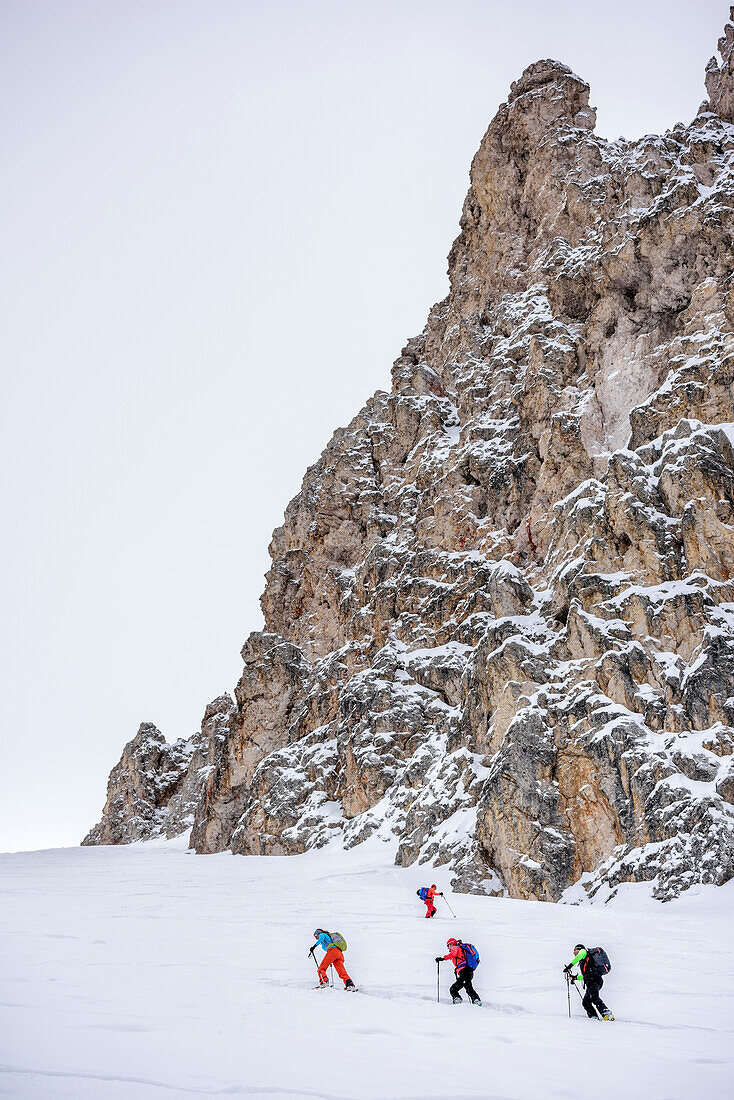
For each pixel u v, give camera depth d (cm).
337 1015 1143
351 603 6862
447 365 7575
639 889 3070
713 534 3875
